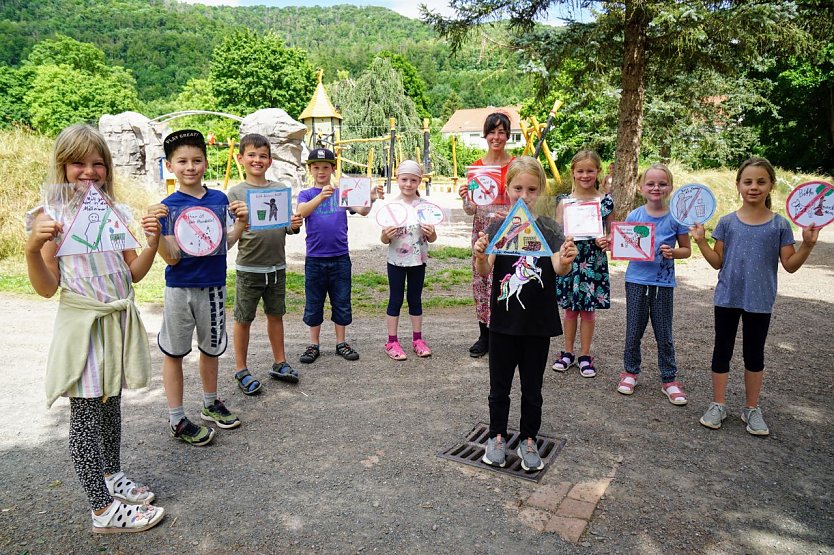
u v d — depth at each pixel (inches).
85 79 2165.4
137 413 156.8
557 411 157.6
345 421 151.6
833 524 105.7
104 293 101.6
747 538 101.3
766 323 142.8
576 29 421.7
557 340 225.6
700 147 748.0
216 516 107.5
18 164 412.8
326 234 194.2
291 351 213.9
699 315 266.1
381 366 196.5
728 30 367.9
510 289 120.0
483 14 434.3
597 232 134.0
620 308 280.8
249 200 154.2
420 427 148.0
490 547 98.4
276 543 99.4
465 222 685.3
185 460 129.5
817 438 141.3
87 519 106.3
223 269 141.6
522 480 121.3
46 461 129.1
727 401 164.9
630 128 445.7
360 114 1274.6
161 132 767.1
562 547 98.6
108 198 102.4
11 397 167.8
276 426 148.3
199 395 169.8
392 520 106.3
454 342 227.3
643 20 406.3
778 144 1166.3
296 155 783.7
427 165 969.5
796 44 387.2
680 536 101.8
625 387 169.9
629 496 114.7
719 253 148.6
